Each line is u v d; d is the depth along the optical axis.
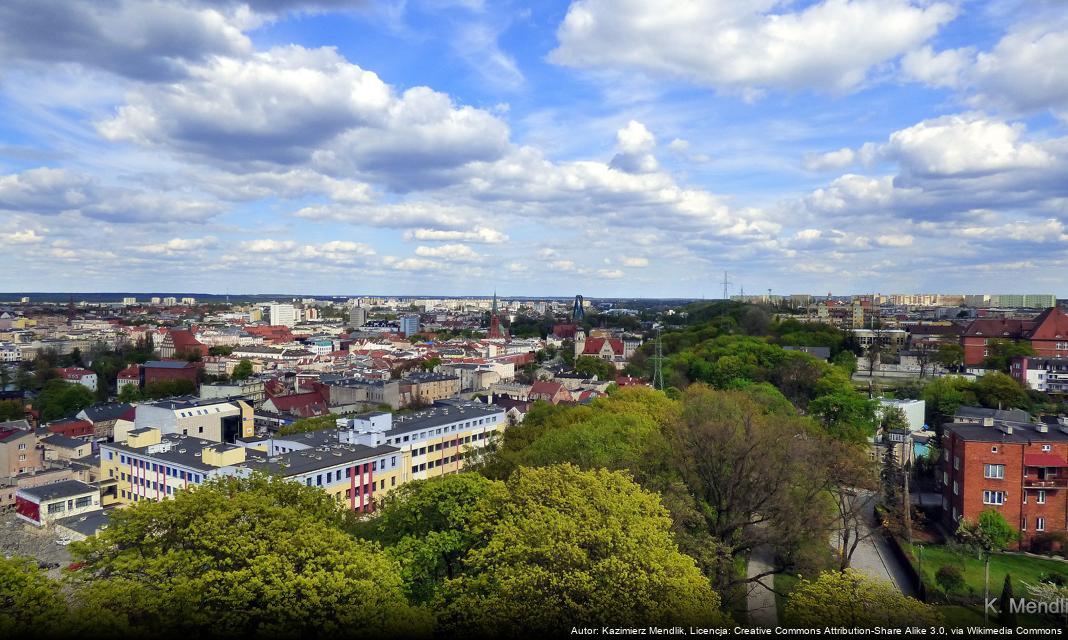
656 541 59.16
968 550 99.94
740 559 95.44
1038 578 90.81
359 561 56.34
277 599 51.47
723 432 94.81
